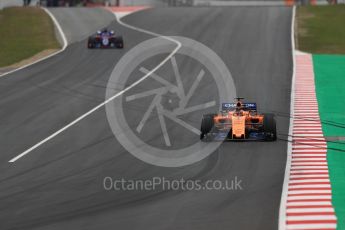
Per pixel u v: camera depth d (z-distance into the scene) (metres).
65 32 173.62
